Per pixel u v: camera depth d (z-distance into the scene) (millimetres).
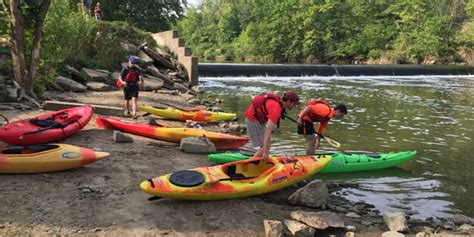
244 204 5801
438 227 5590
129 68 11438
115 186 6078
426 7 60094
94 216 5051
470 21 66750
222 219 5246
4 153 6379
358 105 17312
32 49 12227
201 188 5641
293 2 63281
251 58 68062
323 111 7598
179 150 8492
